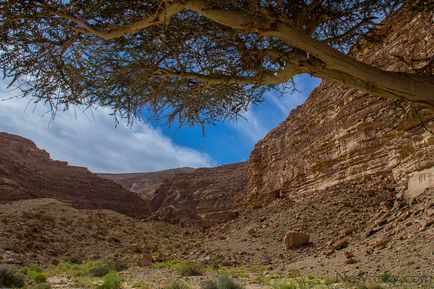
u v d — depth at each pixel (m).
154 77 6.34
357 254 15.70
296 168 37.50
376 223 18.44
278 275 16.05
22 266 22.33
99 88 5.98
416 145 19.25
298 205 32.38
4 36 5.21
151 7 5.27
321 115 34.97
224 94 6.65
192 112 6.95
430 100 4.88
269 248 25.02
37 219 35.41
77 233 36.00
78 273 19.06
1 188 53.00
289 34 4.87
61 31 5.45
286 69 5.55
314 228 24.84
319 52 4.86
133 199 85.81
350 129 28.89
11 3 4.83
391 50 22.59
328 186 30.75
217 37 5.99
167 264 23.14
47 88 5.65
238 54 6.21
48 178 76.81
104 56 5.87
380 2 6.17
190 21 5.85
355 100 29.06
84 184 82.12
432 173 17.91
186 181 78.94
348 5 6.21
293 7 5.50
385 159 25.09
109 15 5.35
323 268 15.80
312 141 35.47
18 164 71.69
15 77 5.43
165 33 5.82
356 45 7.28
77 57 5.42
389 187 23.34
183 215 69.38
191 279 15.33
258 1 4.78
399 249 13.74
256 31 4.95
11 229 30.17
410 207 17.70
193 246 33.84
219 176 76.88
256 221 36.09
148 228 48.81
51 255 28.48
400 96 4.97
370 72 4.84
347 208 24.86
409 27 21.41
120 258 29.73
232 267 21.42
